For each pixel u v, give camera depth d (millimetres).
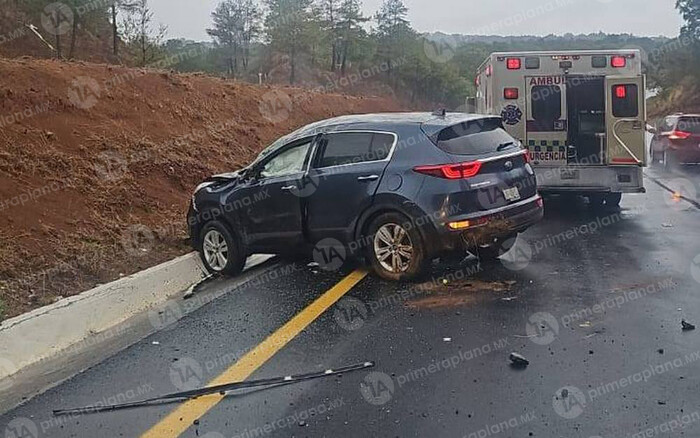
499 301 6785
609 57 11938
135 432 4363
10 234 7820
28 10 22906
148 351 5820
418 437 4102
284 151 8375
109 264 7953
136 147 11914
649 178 18469
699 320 6020
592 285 7277
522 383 4797
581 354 5293
